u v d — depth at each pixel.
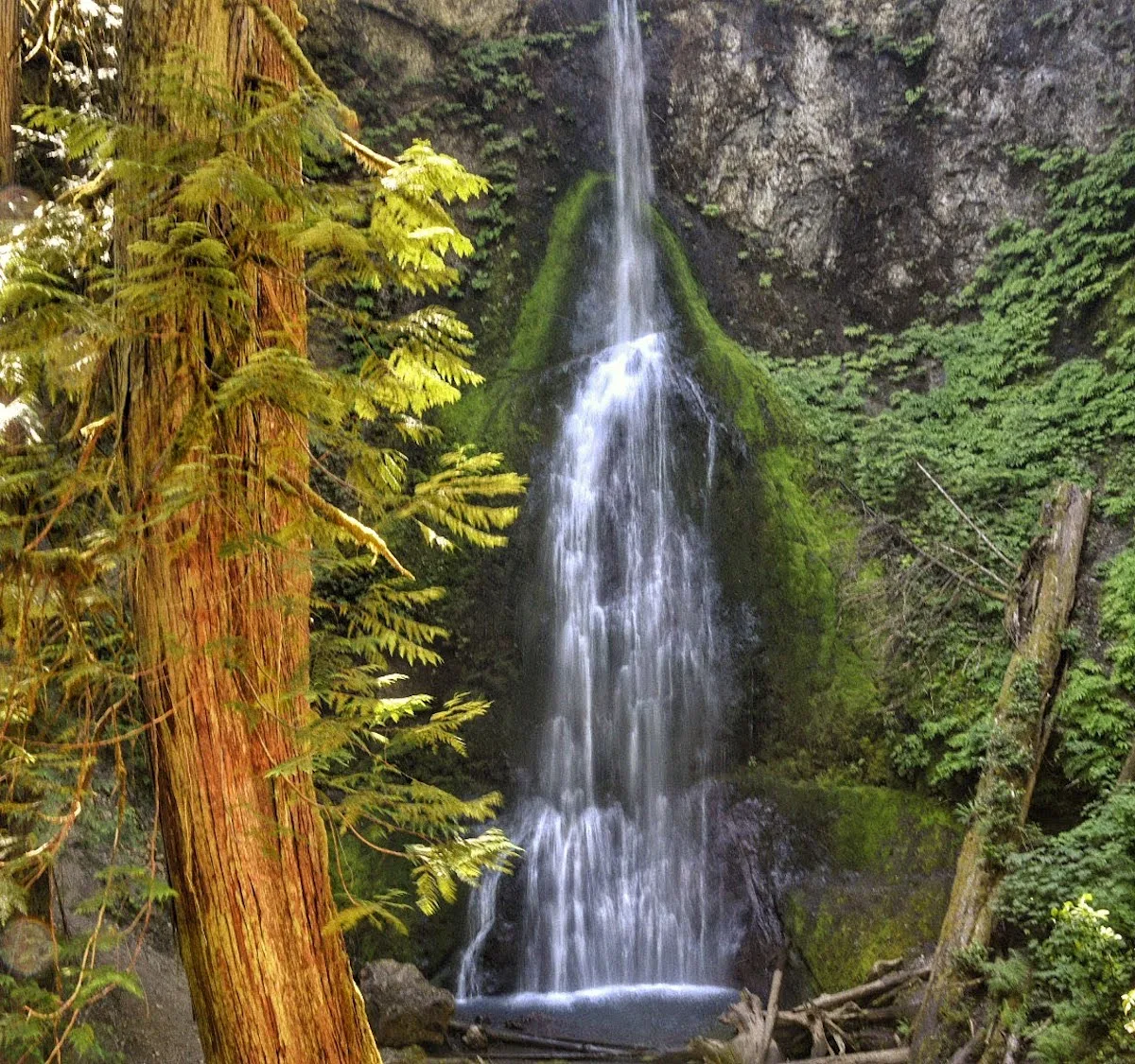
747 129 19.91
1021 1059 9.01
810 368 18.30
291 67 4.16
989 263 18.52
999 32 19.08
